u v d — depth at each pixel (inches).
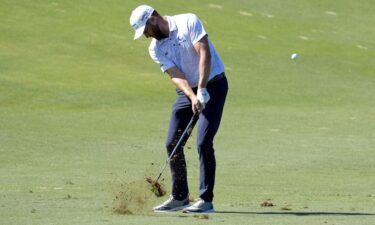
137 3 4485.7
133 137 2170.3
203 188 1082.1
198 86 1067.9
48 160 1748.3
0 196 1222.9
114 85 3184.1
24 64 3373.5
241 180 1501.0
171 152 1126.4
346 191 1358.3
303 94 3230.8
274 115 2701.8
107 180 1443.2
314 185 1435.8
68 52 3634.4
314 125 2482.8
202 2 4630.9
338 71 3713.1
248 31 4256.9
